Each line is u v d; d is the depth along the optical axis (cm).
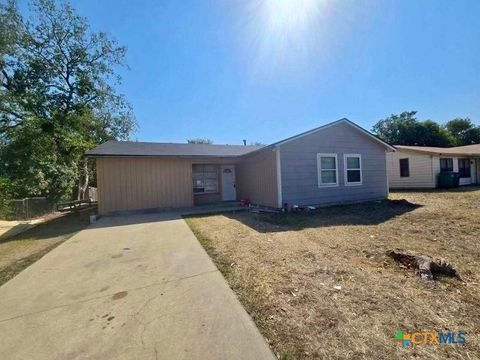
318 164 1015
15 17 1445
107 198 993
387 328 216
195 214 949
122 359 189
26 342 216
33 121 1475
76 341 214
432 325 219
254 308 257
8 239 684
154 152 1066
